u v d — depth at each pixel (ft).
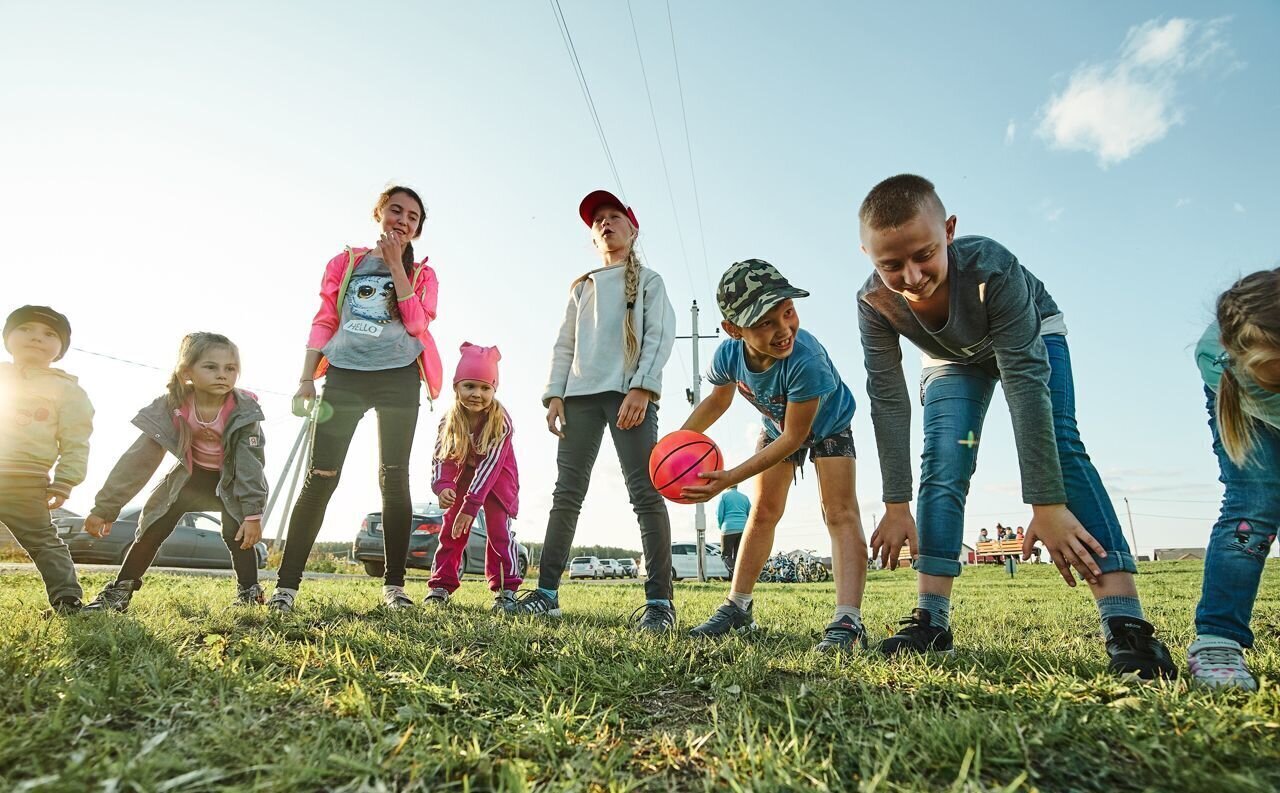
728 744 4.88
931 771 4.54
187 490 12.67
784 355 8.81
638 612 12.61
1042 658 7.48
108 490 12.00
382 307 13.34
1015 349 7.91
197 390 12.57
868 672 6.83
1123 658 6.81
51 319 11.15
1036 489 7.66
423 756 4.63
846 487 10.00
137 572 12.21
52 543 10.97
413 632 9.13
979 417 9.14
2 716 4.96
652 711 6.08
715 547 80.48
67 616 9.32
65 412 11.36
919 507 9.00
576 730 5.41
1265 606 14.66
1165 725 5.02
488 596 18.58
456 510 15.79
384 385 13.16
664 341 12.84
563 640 8.62
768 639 10.03
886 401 9.57
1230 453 6.69
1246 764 4.40
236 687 5.80
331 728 5.07
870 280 9.36
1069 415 8.20
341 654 7.26
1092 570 7.43
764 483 11.00
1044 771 4.49
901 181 7.66
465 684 6.48
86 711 5.14
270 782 4.10
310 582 22.71
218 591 15.93
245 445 12.70
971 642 9.70
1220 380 6.70
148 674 5.94
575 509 12.90
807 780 4.34
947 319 8.30
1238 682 6.05
